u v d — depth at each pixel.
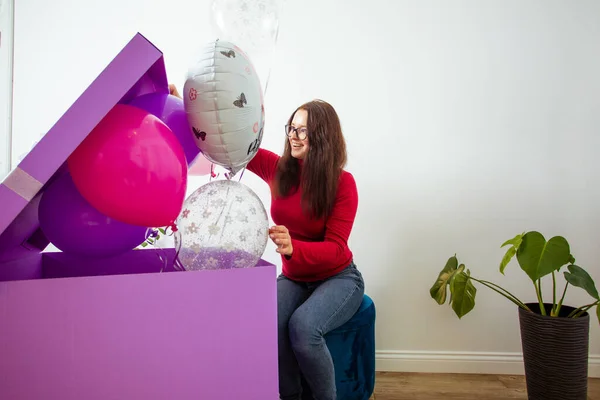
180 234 0.98
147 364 0.79
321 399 1.49
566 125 2.18
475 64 2.20
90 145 0.80
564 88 2.18
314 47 2.23
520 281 2.20
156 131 0.84
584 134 2.18
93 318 0.76
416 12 2.21
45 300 0.74
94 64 2.25
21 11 2.24
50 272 1.26
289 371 1.56
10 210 0.72
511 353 2.21
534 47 2.18
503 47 2.19
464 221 2.22
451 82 2.21
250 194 1.03
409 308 2.24
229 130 0.94
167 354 0.80
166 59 2.24
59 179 0.93
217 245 0.95
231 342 0.84
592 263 2.17
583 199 2.18
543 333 1.80
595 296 1.73
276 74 2.22
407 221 2.23
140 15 2.24
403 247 2.23
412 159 2.22
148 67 0.77
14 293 0.72
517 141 2.19
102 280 0.76
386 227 2.23
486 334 2.22
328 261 1.52
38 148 0.73
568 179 2.18
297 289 1.67
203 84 0.92
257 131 1.00
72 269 1.19
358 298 1.63
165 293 0.80
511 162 2.20
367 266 2.24
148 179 0.82
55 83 2.25
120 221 0.93
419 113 2.21
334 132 1.63
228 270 0.84
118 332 0.77
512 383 2.10
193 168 1.36
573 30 2.17
